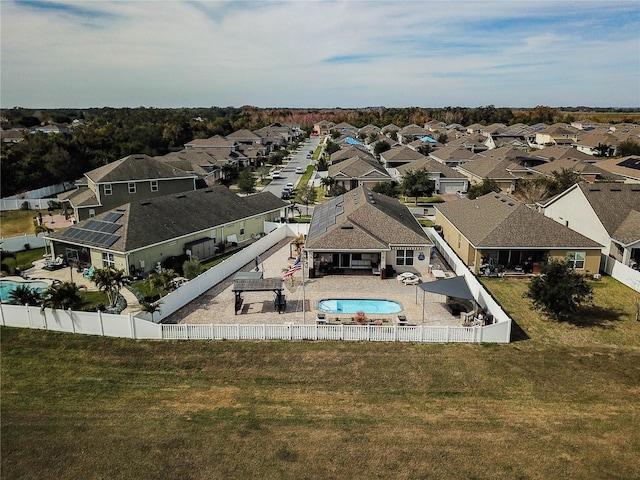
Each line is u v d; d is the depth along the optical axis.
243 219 48.28
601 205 42.50
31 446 18.17
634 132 128.25
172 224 41.16
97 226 39.06
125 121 150.12
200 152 91.31
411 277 35.97
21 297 29.52
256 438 18.47
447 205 51.22
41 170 82.06
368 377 22.83
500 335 26.31
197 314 30.02
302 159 124.56
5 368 23.94
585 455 17.50
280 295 30.30
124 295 33.44
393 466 16.95
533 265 37.91
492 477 16.45
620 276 36.91
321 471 16.73
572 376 23.03
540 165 75.44
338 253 37.78
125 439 18.50
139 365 24.09
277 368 23.66
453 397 21.31
